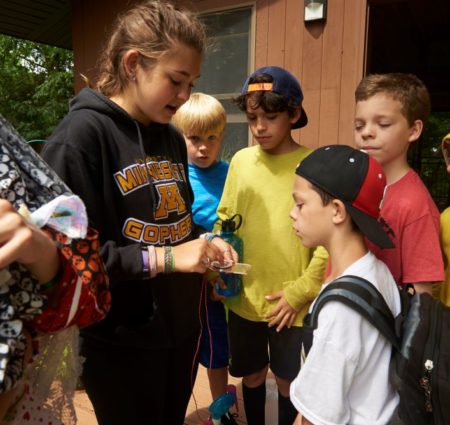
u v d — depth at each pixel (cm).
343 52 331
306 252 168
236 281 175
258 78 164
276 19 356
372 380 99
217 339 213
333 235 109
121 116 123
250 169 180
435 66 638
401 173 143
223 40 385
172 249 121
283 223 169
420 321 98
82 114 118
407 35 562
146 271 117
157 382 135
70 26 596
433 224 132
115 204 122
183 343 144
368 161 109
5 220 69
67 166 111
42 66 1224
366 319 96
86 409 223
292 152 174
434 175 791
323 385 95
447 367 91
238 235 179
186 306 142
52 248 79
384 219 136
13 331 74
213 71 394
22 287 77
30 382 91
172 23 115
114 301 125
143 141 130
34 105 1111
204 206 220
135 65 119
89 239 92
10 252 68
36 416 93
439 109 719
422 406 92
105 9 440
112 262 110
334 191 106
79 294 83
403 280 133
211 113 206
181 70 117
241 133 390
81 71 466
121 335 124
